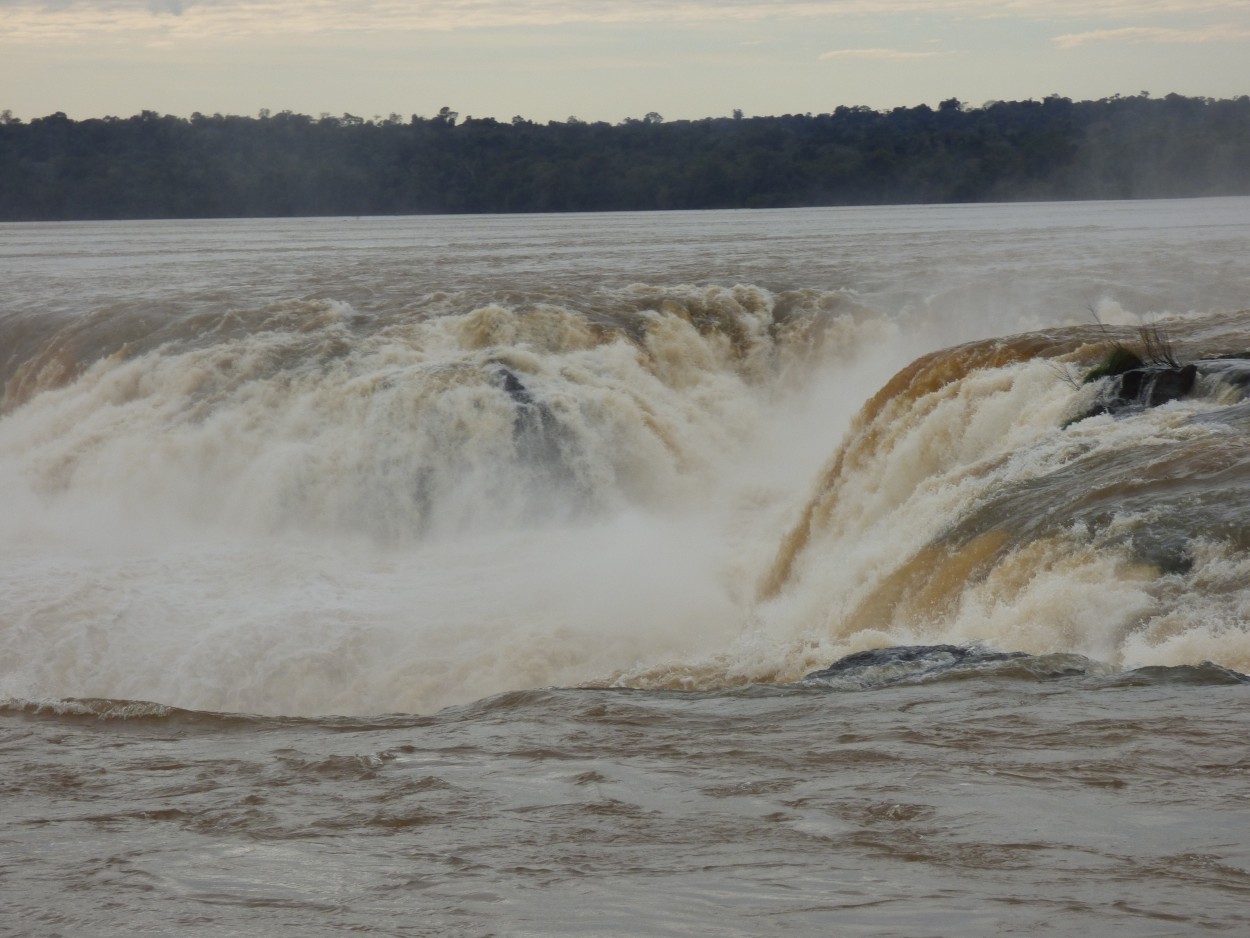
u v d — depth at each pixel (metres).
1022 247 89.06
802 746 10.91
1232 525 16.92
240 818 9.55
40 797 10.62
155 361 43.38
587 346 43.91
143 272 77.94
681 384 44.59
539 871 7.68
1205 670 12.89
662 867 7.66
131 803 10.26
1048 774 9.36
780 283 59.03
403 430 38.12
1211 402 24.41
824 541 29.69
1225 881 6.94
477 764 11.02
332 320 46.69
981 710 11.79
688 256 84.69
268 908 7.12
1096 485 20.12
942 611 19.50
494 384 38.88
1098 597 15.98
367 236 137.88
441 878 7.61
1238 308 51.62
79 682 25.86
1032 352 30.72
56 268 83.69
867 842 7.98
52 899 7.43
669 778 10.09
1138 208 197.75
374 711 25.17
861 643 18.42
